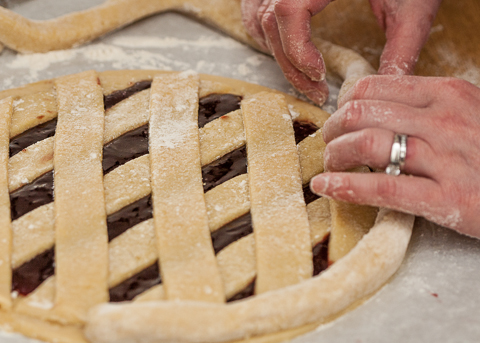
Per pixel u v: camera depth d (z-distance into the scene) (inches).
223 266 30.1
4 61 35.2
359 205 31.4
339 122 30.5
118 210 31.0
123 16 36.6
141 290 29.7
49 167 31.6
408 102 30.8
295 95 35.1
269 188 31.4
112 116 33.0
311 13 32.6
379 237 30.3
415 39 33.4
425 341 29.6
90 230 30.3
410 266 31.1
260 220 30.7
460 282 30.7
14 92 33.8
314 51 32.7
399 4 33.8
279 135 32.7
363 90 31.1
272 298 29.1
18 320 29.3
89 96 33.4
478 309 30.2
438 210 29.8
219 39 36.9
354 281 29.6
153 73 34.9
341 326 29.8
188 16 37.8
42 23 35.4
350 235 30.8
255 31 35.0
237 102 34.0
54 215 30.7
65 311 29.1
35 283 29.8
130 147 32.3
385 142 29.8
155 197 31.0
